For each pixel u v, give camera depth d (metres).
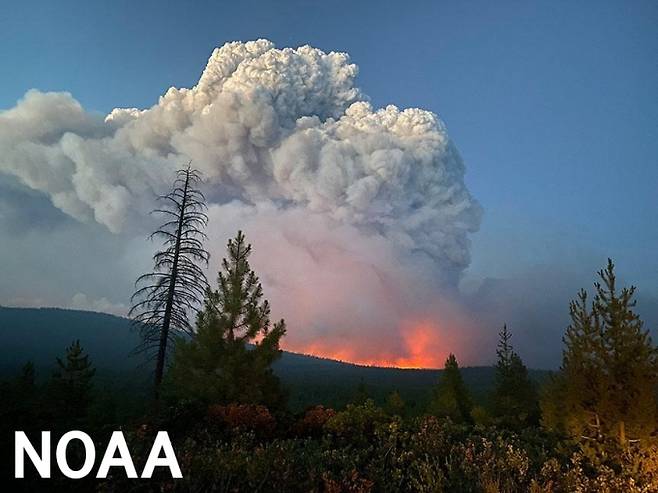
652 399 9.83
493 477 7.80
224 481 6.71
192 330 17.16
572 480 8.05
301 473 7.40
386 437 10.06
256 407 11.16
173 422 9.88
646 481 8.65
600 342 10.79
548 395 13.80
